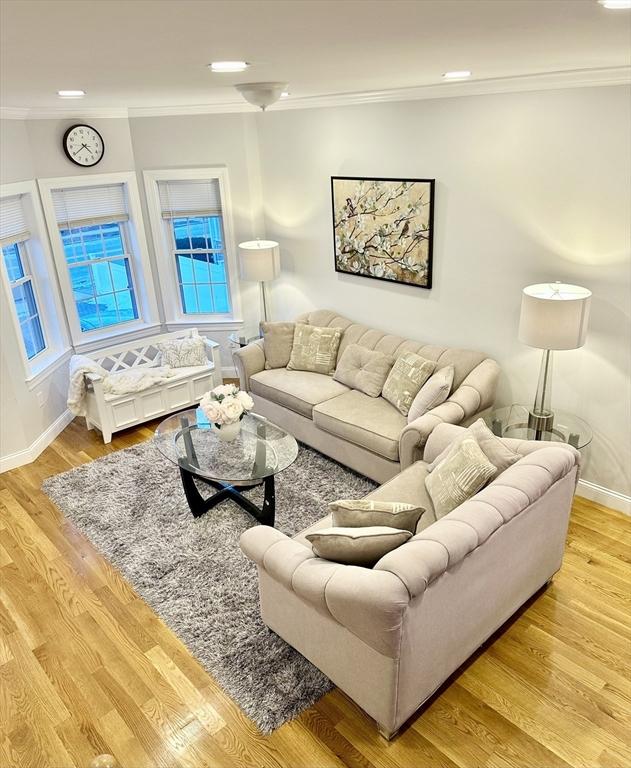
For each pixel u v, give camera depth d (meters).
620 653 3.02
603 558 3.68
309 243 5.77
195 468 3.78
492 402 4.35
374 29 1.71
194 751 2.61
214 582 3.59
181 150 5.79
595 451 4.15
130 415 5.42
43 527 4.18
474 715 2.72
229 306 6.51
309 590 2.51
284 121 5.51
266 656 3.05
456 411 3.97
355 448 4.41
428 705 2.78
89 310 6.01
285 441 4.07
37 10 1.26
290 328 5.46
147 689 2.92
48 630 3.29
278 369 5.40
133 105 5.18
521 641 3.10
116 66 2.30
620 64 3.18
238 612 3.35
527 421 4.14
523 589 3.10
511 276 4.25
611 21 1.71
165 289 6.29
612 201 3.62
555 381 4.20
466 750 2.57
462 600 2.61
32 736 2.72
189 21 1.46
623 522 4.01
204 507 4.22
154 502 4.39
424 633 2.44
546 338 3.60
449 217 4.49
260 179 5.99
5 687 2.96
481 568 2.65
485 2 1.39
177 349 5.81
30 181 5.14
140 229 6.00
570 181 3.77
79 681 2.98
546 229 3.96
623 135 3.47
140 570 3.71
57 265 5.54
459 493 3.08
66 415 5.73
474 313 4.56
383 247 5.02
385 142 4.75
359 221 5.14
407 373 4.47
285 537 2.91
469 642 2.81
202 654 3.08
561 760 2.52
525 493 2.81
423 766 2.51
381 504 2.80
